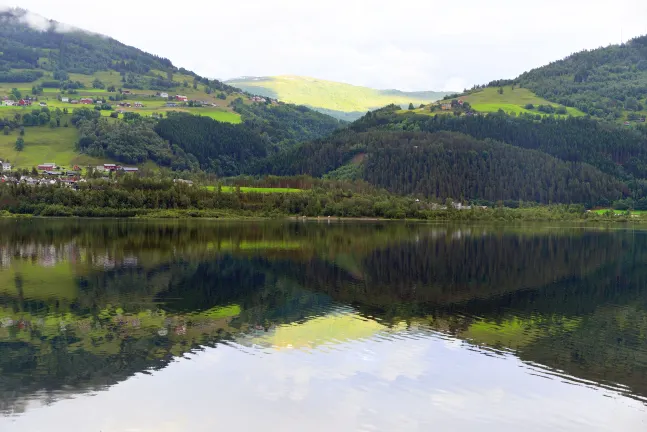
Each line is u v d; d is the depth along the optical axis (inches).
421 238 5477.4
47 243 4367.6
